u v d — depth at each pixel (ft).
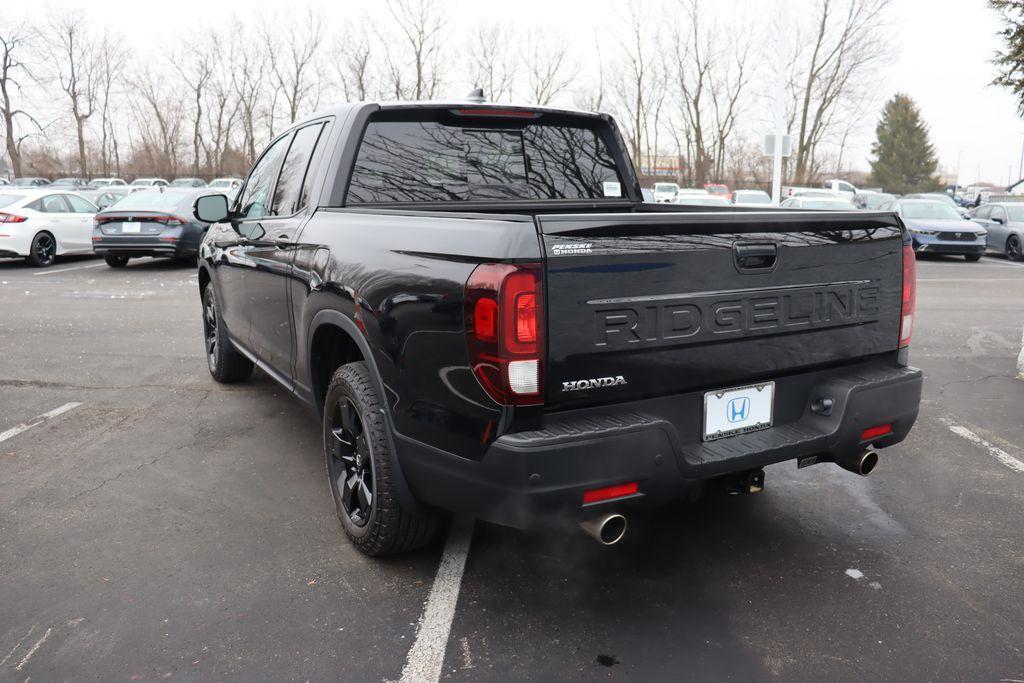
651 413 8.48
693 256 8.37
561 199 13.79
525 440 7.63
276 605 9.34
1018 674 8.05
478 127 12.98
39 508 12.03
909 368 10.49
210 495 12.60
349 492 10.67
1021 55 53.72
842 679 7.97
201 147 205.87
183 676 8.00
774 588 9.77
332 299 10.48
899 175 275.18
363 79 185.26
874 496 12.75
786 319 9.18
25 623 8.93
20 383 19.42
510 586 9.80
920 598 9.54
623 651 8.45
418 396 8.71
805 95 167.73
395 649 8.48
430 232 8.68
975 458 14.58
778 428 9.52
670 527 11.53
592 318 7.86
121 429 15.85
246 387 19.10
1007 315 31.91
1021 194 92.58
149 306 32.30
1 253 46.37
